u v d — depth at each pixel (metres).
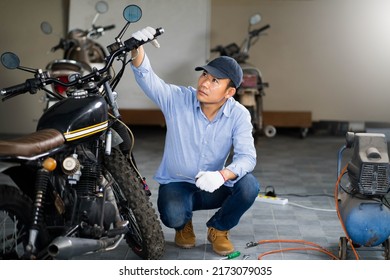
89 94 3.62
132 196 3.68
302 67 9.07
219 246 4.08
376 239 3.81
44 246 3.35
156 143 8.13
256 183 3.96
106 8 7.12
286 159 7.29
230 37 9.04
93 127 3.39
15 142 3.02
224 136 3.92
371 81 9.03
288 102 9.13
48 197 3.40
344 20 8.95
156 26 8.44
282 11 8.98
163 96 3.92
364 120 9.09
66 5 8.50
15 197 3.31
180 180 4.05
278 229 4.63
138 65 3.81
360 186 3.76
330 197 5.59
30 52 8.47
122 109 8.61
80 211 3.40
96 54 7.71
